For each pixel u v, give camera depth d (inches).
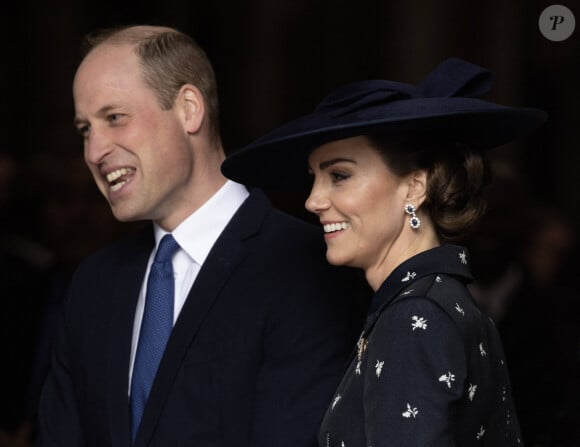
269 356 451.5
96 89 454.9
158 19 1531.7
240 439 444.5
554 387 573.6
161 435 446.0
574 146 1412.4
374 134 378.6
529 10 1375.5
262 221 474.0
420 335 346.9
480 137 400.5
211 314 455.2
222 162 446.3
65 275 743.1
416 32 1417.3
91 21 1507.1
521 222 622.5
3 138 1475.1
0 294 681.0
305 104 1524.4
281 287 456.1
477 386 358.6
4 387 679.7
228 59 1539.1
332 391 445.4
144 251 491.2
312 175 446.6
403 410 340.8
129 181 459.5
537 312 593.6
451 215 381.7
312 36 1515.7
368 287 468.4
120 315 479.5
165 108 459.8
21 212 743.7
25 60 1491.1
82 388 484.7
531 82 1390.3
